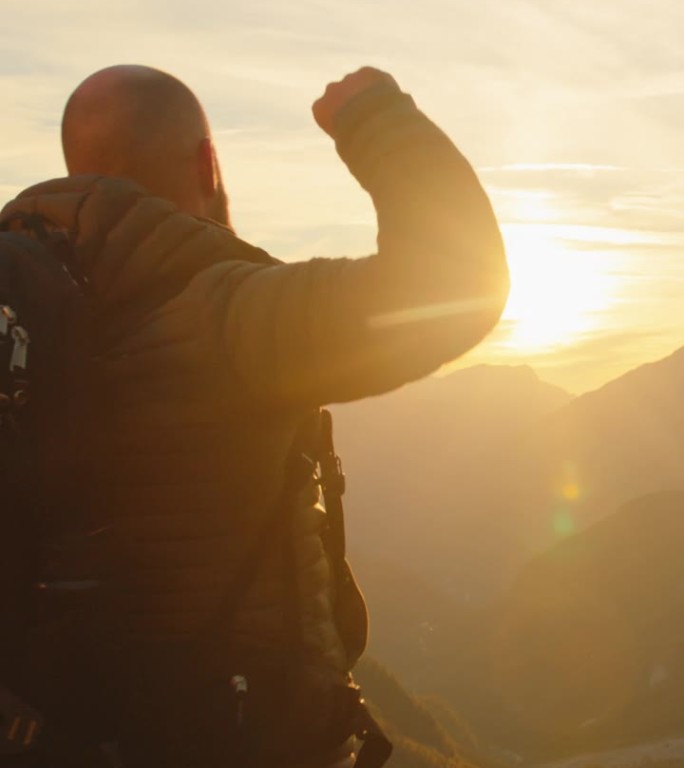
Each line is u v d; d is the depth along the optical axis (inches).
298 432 88.7
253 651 84.8
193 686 83.2
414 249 73.6
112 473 82.8
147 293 85.2
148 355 83.4
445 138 77.9
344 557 94.3
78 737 80.1
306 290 77.7
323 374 78.2
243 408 83.1
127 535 84.0
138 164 93.7
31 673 79.7
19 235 86.1
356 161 78.8
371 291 74.6
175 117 95.2
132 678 82.4
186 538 83.8
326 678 87.3
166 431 83.1
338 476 93.8
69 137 95.6
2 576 78.9
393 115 77.9
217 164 99.5
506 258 75.4
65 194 89.9
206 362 82.1
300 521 88.2
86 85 95.9
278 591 86.2
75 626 80.3
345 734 87.4
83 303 82.1
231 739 82.8
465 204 75.0
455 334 74.4
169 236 86.2
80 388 79.9
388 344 75.2
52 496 79.4
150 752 82.2
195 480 83.7
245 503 85.0
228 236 88.0
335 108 80.3
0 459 77.5
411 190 75.0
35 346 78.9
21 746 78.0
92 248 86.7
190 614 84.1
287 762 84.6
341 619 93.7
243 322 80.2
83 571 81.7
